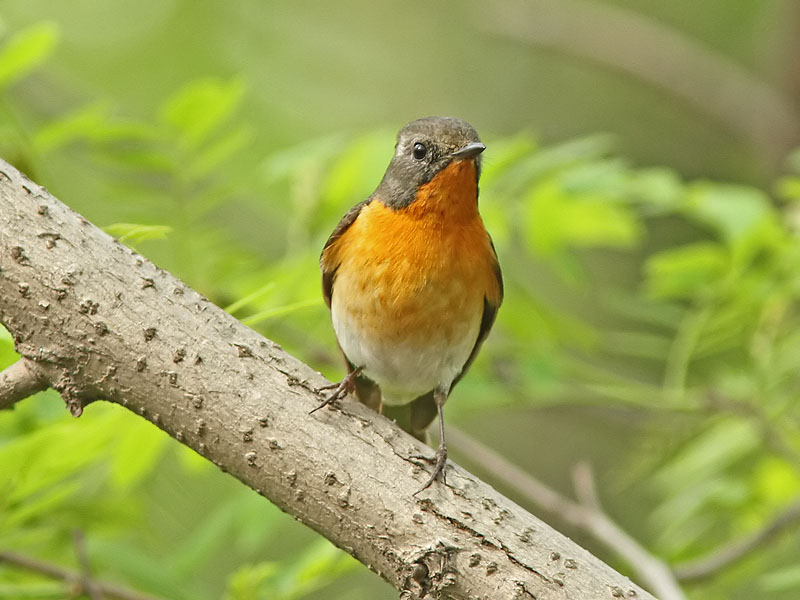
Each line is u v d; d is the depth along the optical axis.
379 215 8.71
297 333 10.80
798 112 17.50
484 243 8.87
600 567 5.88
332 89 19.16
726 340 11.56
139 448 8.48
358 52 19.86
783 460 11.66
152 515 12.88
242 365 6.03
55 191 10.12
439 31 20.66
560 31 18.50
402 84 19.98
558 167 10.98
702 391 10.98
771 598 12.80
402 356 8.73
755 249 10.63
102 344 5.91
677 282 10.90
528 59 20.77
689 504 11.27
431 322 8.59
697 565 10.18
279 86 18.48
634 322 16.92
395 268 8.48
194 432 5.97
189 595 8.89
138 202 10.57
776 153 17.31
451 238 8.55
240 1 18.81
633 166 19.48
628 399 10.86
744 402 11.01
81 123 9.71
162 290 6.07
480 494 5.99
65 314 5.89
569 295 17.31
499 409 11.34
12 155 9.82
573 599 5.73
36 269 5.89
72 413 6.00
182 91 9.54
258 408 5.96
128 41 18.31
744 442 11.32
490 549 5.81
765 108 17.62
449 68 20.45
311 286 10.45
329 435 5.99
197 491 13.20
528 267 17.30
